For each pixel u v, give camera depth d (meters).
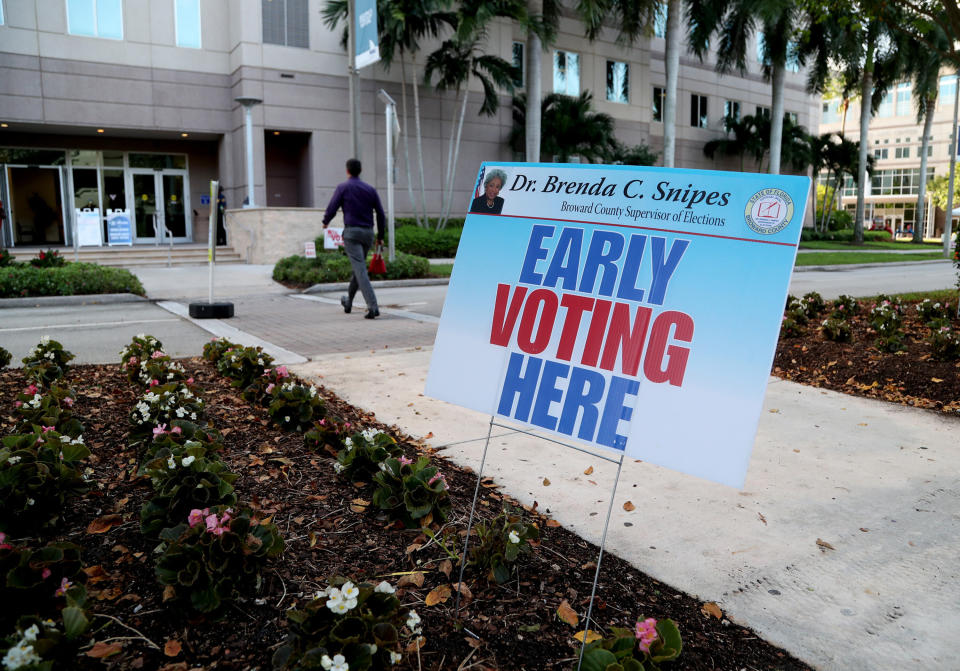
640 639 2.00
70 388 4.72
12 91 20.30
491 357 2.50
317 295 13.34
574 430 2.28
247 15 22.14
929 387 5.64
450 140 26.12
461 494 3.43
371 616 1.95
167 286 14.29
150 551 2.67
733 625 2.41
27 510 2.69
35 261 13.94
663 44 32.06
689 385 2.11
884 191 74.06
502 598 2.48
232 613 2.32
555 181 2.49
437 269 17.00
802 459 4.14
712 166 34.75
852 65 30.23
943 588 2.67
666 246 2.22
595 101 29.89
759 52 35.97
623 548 2.95
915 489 3.66
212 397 4.90
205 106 22.97
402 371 6.26
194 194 25.28
